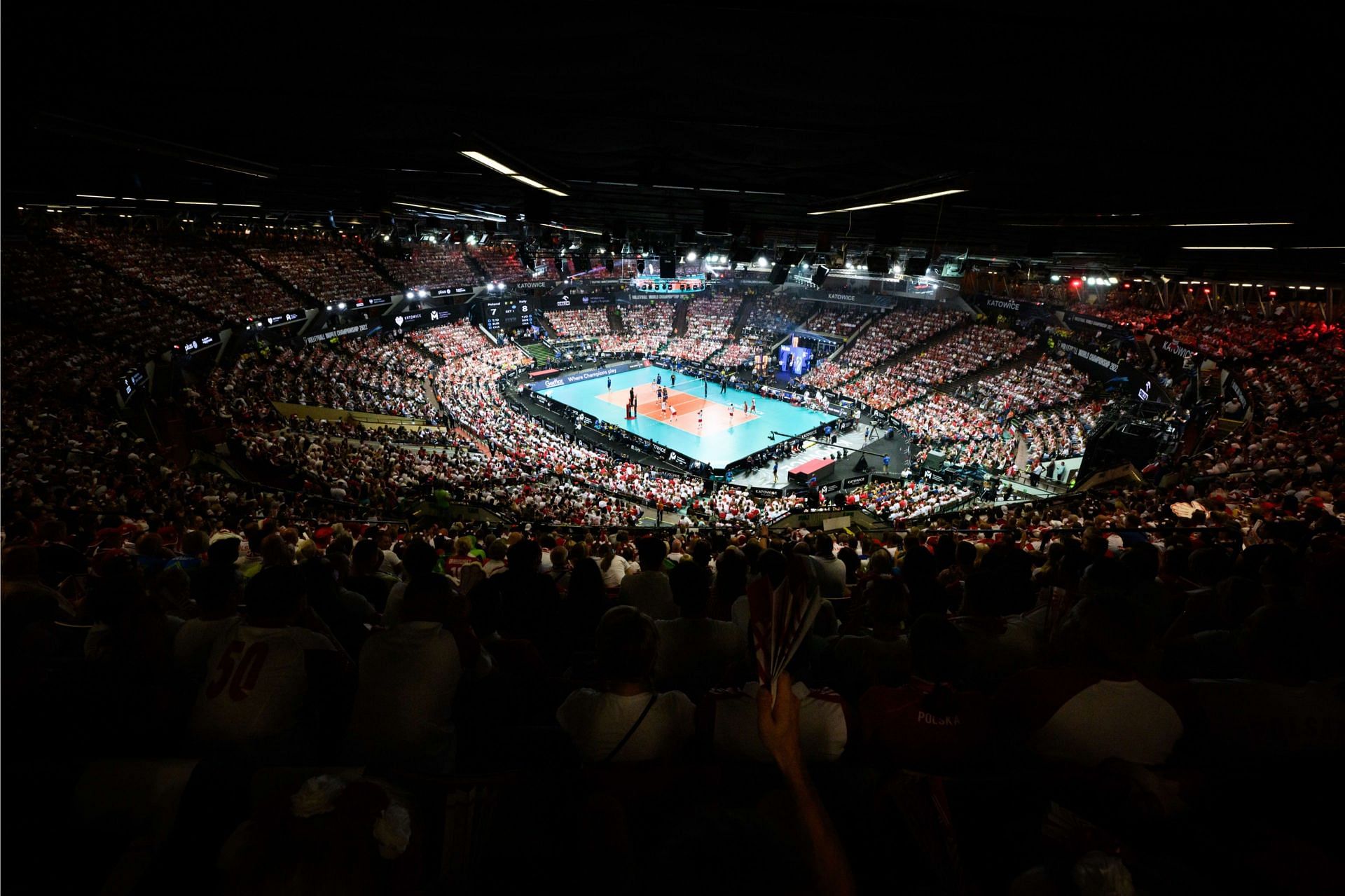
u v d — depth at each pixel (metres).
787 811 1.93
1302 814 2.45
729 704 3.20
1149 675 3.74
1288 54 4.11
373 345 49.25
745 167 8.47
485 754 3.31
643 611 6.45
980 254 17.88
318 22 4.61
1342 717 2.84
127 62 5.19
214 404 30.19
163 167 10.17
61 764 2.49
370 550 7.35
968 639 4.49
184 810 2.46
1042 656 4.48
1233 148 6.01
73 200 13.60
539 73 5.44
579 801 2.55
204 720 3.23
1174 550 7.09
